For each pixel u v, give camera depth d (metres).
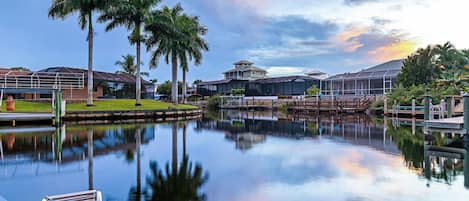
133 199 6.16
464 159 9.41
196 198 6.24
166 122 25.23
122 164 9.24
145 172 8.28
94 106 27.59
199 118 30.50
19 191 6.68
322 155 10.54
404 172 8.03
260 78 67.31
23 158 10.04
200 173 8.17
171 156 10.51
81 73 34.00
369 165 8.91
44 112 22.52
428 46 38.66
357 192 6.53
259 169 8.59
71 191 6.69
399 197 6.17
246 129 19.58
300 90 56.53
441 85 30.55
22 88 25.81
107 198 6.22
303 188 6.86
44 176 7.85
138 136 15.80
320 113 37.06
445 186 6.80
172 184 7.18
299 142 13.64
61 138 14.78
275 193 6.54
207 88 69.81
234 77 73.12
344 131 17.80
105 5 27.95
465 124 11.10
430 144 12.29
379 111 33.09
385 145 12.41
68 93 35.78
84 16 28.86
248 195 6.43
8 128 19.00
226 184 7.18
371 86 47.84
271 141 14.06
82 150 11.59
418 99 28.36
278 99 47.44
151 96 49.72
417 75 36.00
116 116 26.94
